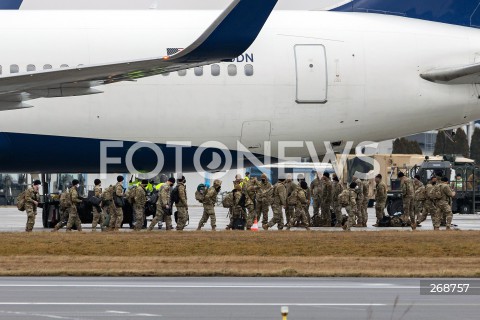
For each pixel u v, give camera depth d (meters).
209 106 152.88
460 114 163.25
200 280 95.69
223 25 129.38
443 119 163.25
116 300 81.25
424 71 159.50
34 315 73.44
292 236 132.12
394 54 158.25
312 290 88.56
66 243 122.19
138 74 136.00
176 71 144.75
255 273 98.81
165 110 152.12
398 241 126.06
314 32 156.25
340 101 156.25
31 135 151.25
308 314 74.94
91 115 151.12
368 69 156.88
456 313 76.00
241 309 77.12
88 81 134.00
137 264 104.44
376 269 101.56
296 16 158.00
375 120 159.25
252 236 132.00
